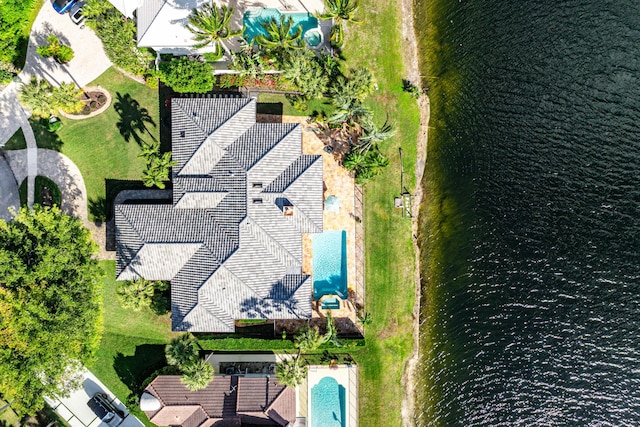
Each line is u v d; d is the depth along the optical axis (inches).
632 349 2037.4
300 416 1927.9
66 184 1911.9
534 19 1975.9
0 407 1872.5
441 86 1977.1
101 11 1803.6
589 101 1988.2
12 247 1631.4
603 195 2009.1
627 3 1959.9
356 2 1734.7
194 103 1781.5
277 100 1916.8
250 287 1775.3
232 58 1846.7
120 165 1913.1
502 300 2025.1
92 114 1903.3
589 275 2030.0
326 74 1857.8
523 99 1991.9
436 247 1999.3
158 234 1766.7
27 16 1856.5
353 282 1936.5
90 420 1929.1
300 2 1903.3
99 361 1930.4
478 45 1979.6
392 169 1953.7
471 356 2027.6
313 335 1787.6
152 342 1929.1
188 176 1765.5
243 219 1740.9
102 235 1915.6
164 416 1827.0
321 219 1786.4
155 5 1723.7
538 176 2005.4
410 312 1984.5
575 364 2044.8
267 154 1747.0
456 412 2028.8
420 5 1966.0
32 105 1724.9
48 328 1594.5
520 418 2047.2
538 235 2018.9
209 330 1802.4
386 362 1963.6
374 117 1946.4
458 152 1993.1
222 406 1819.6
